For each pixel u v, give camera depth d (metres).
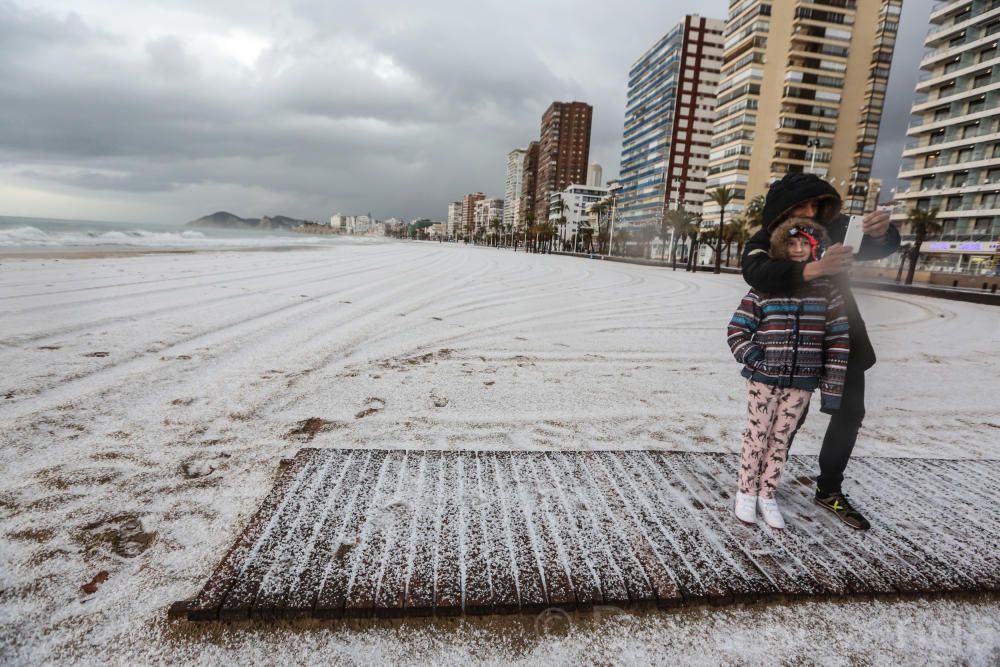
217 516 2.21
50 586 1.74
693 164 98.88
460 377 4.68
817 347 2.07
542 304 10.29
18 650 1.48
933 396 4.86
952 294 22.20
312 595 1.69
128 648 1.51
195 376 4.31
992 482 2.81
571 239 142.88
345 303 8.94
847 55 64.25
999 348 7.86
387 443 3.11
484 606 1.68
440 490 2.43
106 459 2.71
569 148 170.00
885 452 3.38
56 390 3.78
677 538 2.12
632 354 6.05
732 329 2.25
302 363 4.91
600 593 1.77
